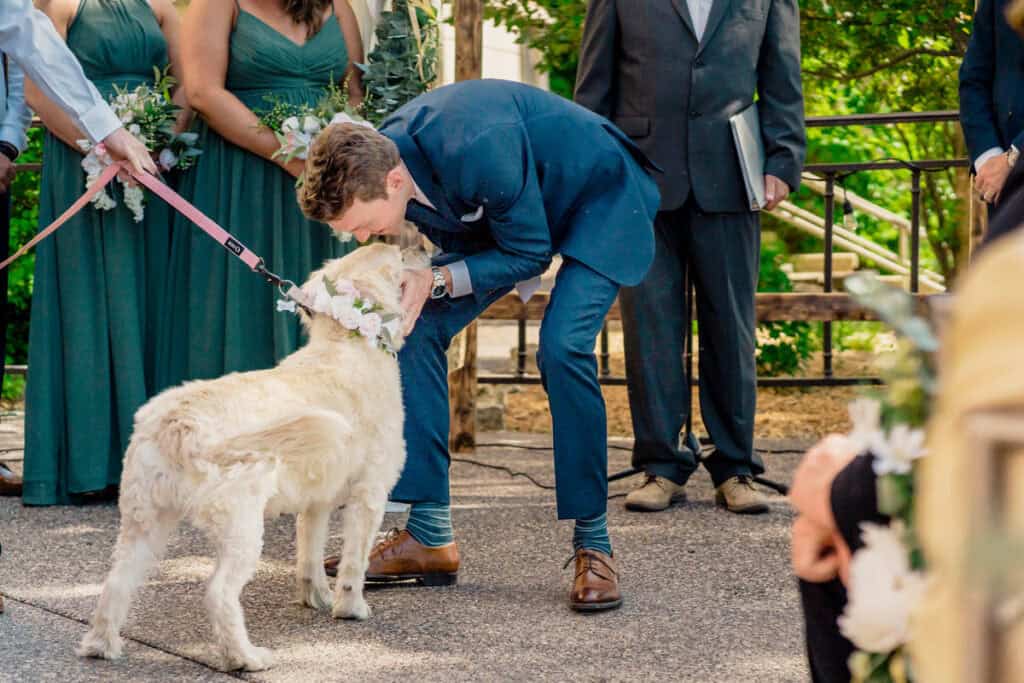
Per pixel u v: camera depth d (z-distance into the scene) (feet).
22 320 27.30
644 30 15.39
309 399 10.64
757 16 15.52
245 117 15.75
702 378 16.08
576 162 11.87
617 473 17.25
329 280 11.22
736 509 15.84
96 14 16.20
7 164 14.49
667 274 15.81
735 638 11.01
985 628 2.70
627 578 12.97
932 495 2.95
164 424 9.87
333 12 16.66
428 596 12.40
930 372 4.40
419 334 12.56
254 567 10.03
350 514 11.44
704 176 15.37
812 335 28.27
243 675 10.06
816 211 33.65
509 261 11.54
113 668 10.20
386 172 10.71
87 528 15.15
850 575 4.74
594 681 9.94
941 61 24.88
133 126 15.65
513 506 16.38
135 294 16.52
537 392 26.27
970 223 19.13
